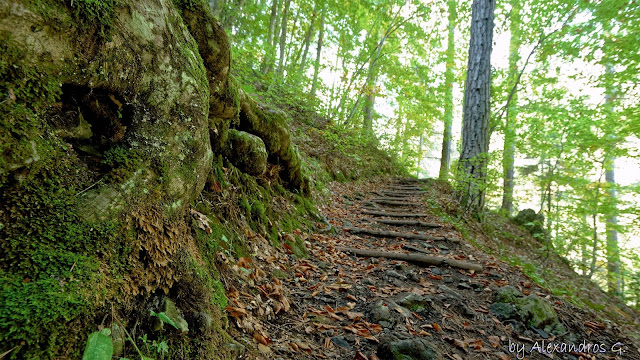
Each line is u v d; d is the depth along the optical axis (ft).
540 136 26.16
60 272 3.58
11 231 3.49
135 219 4.66
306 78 37.09
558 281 18.17
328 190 24.82
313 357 6.83
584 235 30.60
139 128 4.98
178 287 5.34
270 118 14.23
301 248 12.75
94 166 4.58
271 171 14.66
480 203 24.44
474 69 25.05
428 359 7.14
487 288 11.92
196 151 5.82
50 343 3.11
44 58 3.78
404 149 56.34
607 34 23.11
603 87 24.73
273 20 33.32
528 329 9.95
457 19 36.22
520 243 26.63
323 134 31.40
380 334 8.16
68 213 3.94
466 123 25.11
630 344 10.29
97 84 4.45
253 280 8.51
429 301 10.26
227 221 9.52
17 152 3.56
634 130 23.70
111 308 3.90
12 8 3.44
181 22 5.94
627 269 38.09
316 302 9.34
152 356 4.25
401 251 15.35
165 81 5.19
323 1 32.42
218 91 9.24
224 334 5.69
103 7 4.27
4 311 2.97
